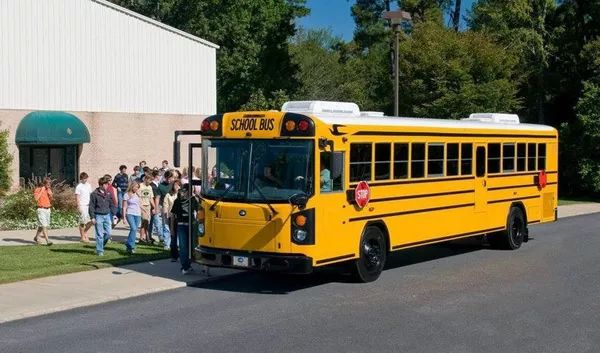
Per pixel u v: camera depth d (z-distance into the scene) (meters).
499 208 19.11
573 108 44.19
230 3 53.53
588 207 36.88
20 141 29.78
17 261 16.80
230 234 13.62
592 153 43.19
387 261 17.89
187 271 15.32
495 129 18.77
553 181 21.62
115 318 11.52
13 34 30.12
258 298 13.21
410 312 11.98
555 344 9.99
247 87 54.66
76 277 14.92
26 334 10.48
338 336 10.34
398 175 15.45
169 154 36.00
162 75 35.56
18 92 30.30
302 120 13.20
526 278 15.34
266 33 55.72
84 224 20.86
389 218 15.22
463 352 9.54
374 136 14.69
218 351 9.52
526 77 44.84
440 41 39.00
